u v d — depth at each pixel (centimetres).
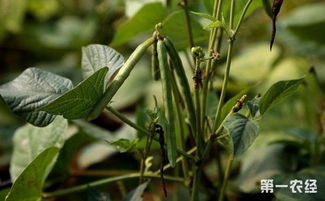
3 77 156
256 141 103
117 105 140
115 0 144
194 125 77
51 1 175
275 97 73
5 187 89
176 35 85
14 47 166
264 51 141
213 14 78
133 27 90
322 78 137
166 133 71
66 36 163
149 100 136
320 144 97
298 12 149
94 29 157
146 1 100
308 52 133
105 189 100
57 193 87
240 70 135
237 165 108
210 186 97
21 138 91
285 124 108
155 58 75
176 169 92
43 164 82
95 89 70
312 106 104
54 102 68
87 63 75
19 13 155
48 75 74
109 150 110
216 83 121
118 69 74
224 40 127
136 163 107
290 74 134
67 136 94
